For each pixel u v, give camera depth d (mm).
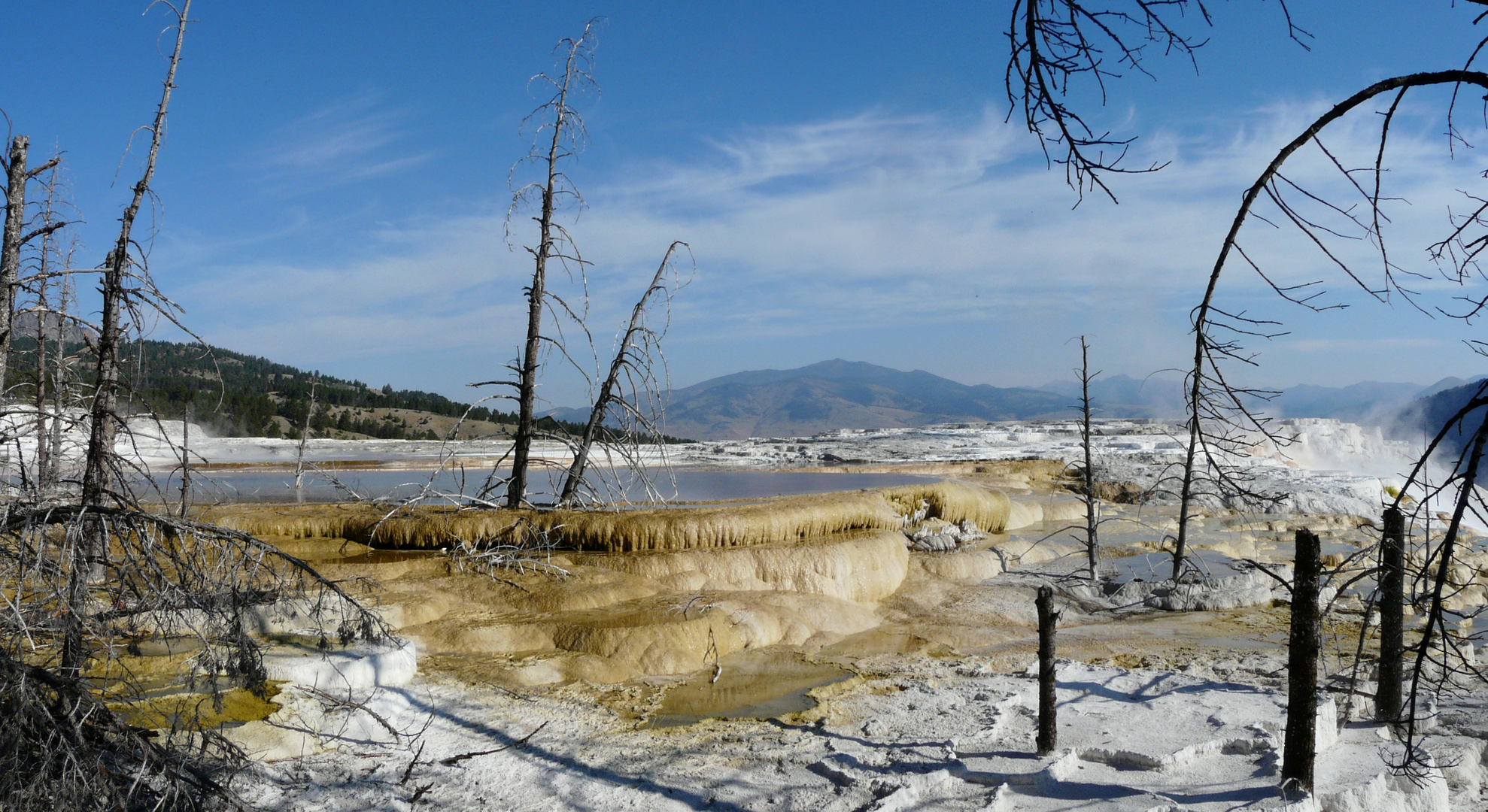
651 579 16703
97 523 7438
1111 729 9766
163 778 7254
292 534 18719
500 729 10531
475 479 37312
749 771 9367
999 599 18609
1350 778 8578
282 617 11883
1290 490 31625
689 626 14250
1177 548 19234
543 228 19531
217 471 36500
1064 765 8852
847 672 13727
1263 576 19859
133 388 8023
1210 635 16109
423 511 19500
